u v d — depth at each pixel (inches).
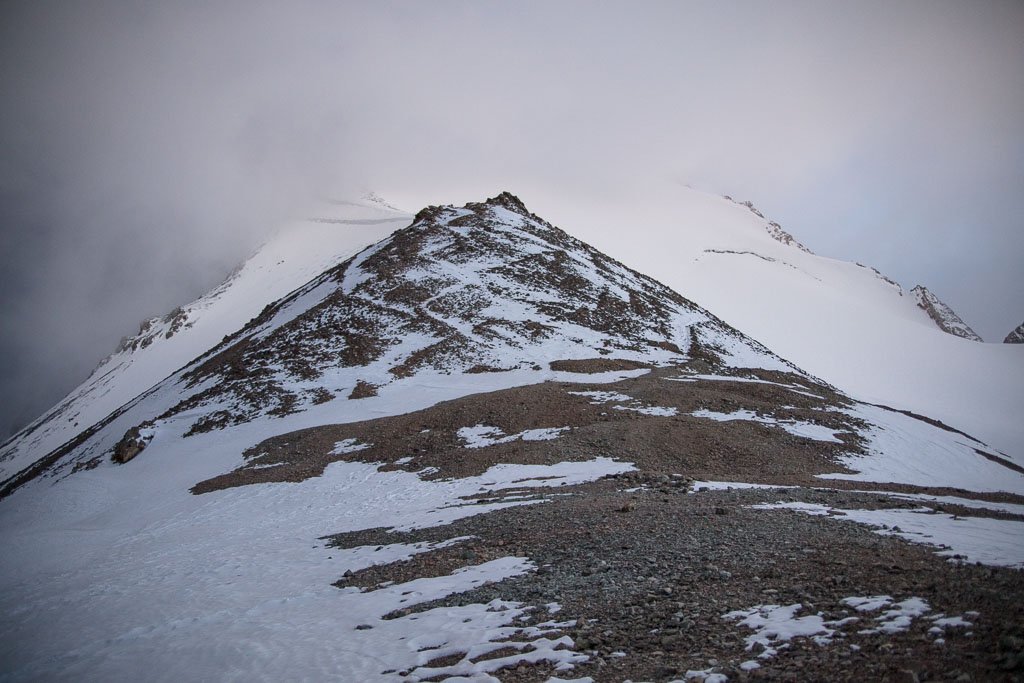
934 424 2160.4
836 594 437.1
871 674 307.1
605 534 711.1
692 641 394.0
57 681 539.8
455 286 2952.8
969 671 290.8
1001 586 401.4
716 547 603.5
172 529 1267.2
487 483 1280.8
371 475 1475.1
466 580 627.5
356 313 2795.3
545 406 1809.8
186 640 588.7
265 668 473.4
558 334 2593.5
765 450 1440.7
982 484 1354.6
